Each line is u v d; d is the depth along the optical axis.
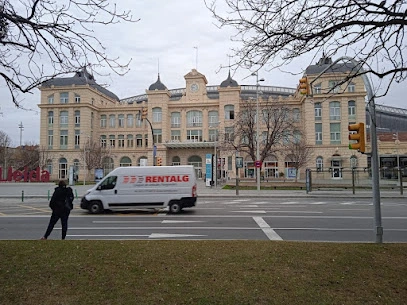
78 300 4.35
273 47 5.31
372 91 7.43
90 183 55.59
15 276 5.07
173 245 7.23
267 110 44.19
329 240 9.74
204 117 69.00
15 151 80.31
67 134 68.62
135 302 4.29
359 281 4.99
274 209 17.98
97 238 10.24
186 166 16.70
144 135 71.69
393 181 32.38
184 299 4.36
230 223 13.06
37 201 24.84
